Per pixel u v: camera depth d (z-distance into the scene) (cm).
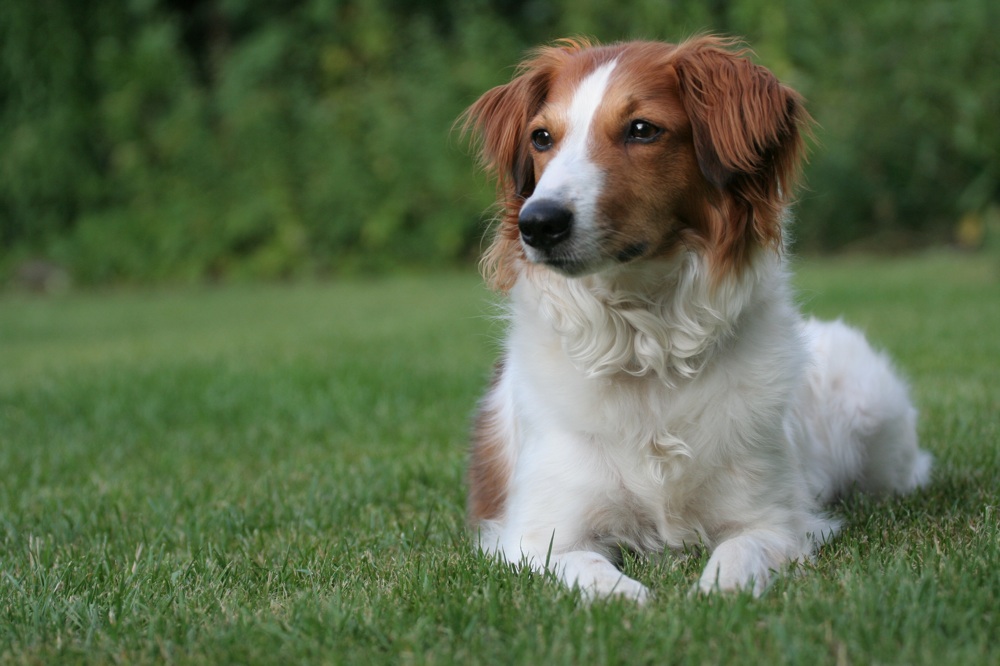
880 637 296
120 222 2252
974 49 1880
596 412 424
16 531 527
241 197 2227
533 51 490
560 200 388
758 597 341
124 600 382
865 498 527
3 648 339
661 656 295
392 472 617
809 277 1666
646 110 404
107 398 941
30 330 1599
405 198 2188
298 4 2303
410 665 303
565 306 429
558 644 303
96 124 2280
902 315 1209
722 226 414
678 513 427
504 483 492
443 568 397
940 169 2012
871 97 1980
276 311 1712
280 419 838
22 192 2227
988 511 434
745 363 424
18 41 2194
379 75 2252
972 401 717
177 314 1744
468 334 1285
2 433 820
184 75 2270
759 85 414
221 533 508
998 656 277
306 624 335
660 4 2041
